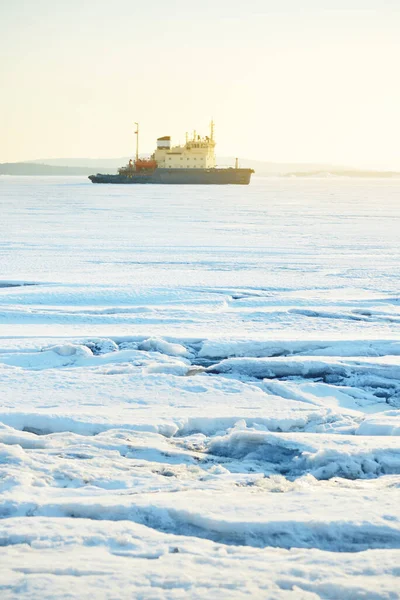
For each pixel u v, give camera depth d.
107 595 14.49
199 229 135.25
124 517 19.48
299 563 16.25
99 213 181.00
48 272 77.38
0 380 37.09
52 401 33.69
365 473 24.95
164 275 76.06
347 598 14.59
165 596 14.47
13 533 17.80
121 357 42.59
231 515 19.02
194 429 30.91
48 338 46.91
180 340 46.56
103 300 61.94
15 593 14.57
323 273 79.69
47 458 24.73
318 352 44.75
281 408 33.25
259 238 118.69
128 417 30.91
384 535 18.08
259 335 48.41
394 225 149.75
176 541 17.61
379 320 55.12
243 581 15.12
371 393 37.66
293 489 22.03
